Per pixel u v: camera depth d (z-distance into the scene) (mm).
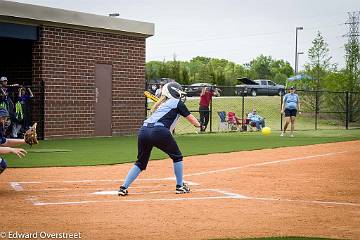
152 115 18094
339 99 73125
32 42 40344
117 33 44719
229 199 17062
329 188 19672
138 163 17781
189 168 25188
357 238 12148
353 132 54938
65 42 41156
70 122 41688
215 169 24844
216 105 82312
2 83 36281
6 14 37062
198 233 12422
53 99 40469
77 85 42062
